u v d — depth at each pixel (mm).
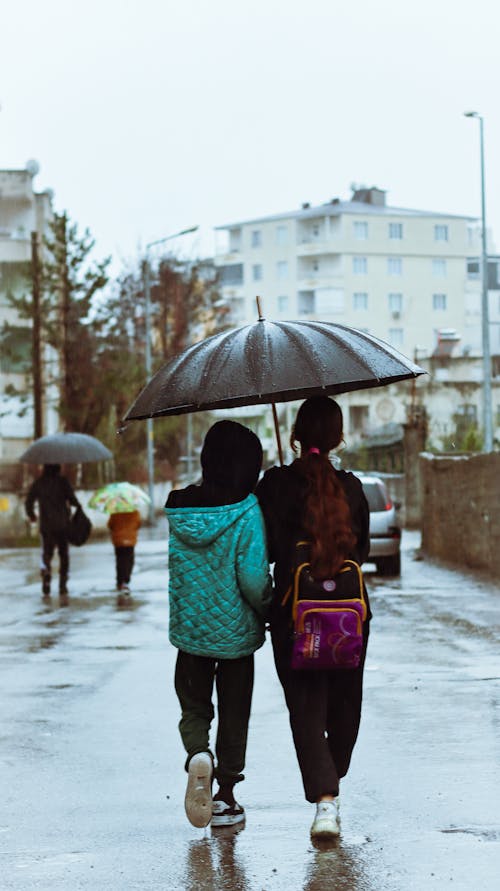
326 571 5863
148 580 23703
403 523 44219
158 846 6070
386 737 8453
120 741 8641
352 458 65375
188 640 6195
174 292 72062
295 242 132750
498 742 8219
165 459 67438
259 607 6164
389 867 5594
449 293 132875
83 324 50781
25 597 20484
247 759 7953
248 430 6223
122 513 20594
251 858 5816
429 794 6895
